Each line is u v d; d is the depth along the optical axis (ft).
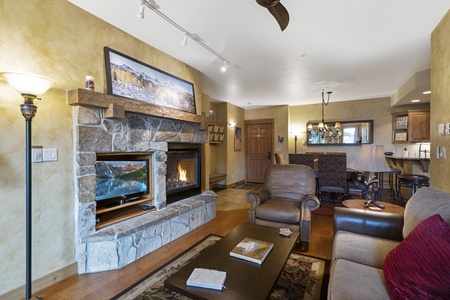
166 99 10.12
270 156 23.38
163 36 8.80
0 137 5.51
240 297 3.99
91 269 7.06
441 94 7.38
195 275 4.52
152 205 9.58
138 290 6.21
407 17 7.35
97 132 7.32
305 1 6.58
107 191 8.09
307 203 9.03
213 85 15.37
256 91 17.02
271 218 8.98
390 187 18.16
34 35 6.04
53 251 6.50
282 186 10.91
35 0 6.05
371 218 6.42
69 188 6.85
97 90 7.54
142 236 8.14
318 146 21.53
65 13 6.70
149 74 9.35
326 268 7.29
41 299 5.52
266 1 5.21
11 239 5.69
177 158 11.45
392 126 18.84
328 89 16.48
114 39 8.11
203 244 9.14
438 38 7.66
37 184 6.18
